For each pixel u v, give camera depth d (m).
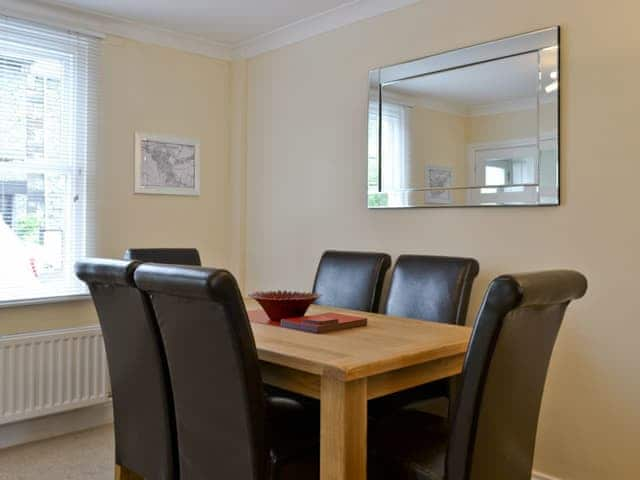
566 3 2.46
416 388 2.47
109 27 3.49
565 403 2.45
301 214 3.72
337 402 1.57
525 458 1.69
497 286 1.36
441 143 2.91
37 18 3.18
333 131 3.50
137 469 2.04
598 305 2.36
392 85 3.15
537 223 2.56
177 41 3.83
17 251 3.14
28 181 3.18
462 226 2.85
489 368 1.41
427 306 2.62
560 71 2.46
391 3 3.13
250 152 4.09
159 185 3.77
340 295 3.06
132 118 3.63
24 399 3.01
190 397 1.71
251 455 1.57
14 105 3.12
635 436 2.26
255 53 4.00
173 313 1.64
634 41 2.26
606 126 2.34
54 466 2.78
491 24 2.72
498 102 2.68
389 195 3.16
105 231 3.51
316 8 3.35
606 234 2.34
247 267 4.11
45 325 3.23
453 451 1.48
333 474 1.58
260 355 1.77
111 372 2.10
